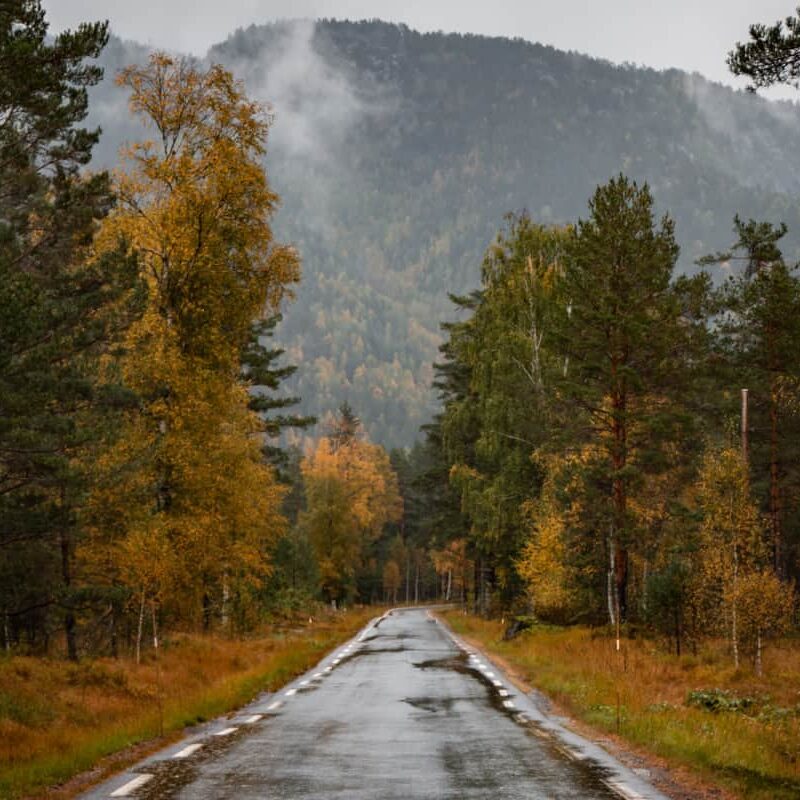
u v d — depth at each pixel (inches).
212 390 1209.4
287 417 2058.3
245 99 1275.8
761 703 899.4
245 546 1406.3
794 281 1785.2
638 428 1520.7
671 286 1588.3
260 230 1275.8
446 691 886.4
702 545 1347.2
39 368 808.9
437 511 2962.6
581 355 1558.8
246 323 1295.5
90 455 988.6
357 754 528.4
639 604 1647.4
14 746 579.8
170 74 1266.0
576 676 974.4
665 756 530.0
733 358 1822.1
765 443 1801.2
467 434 2204.7
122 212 1222.9
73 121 868.6
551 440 1600.6
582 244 1568.7
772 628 1363.2
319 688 920.9
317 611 2923.2
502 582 2306.8
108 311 946.1
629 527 1472.7
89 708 748.6
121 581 1078.4
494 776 460.4
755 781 456.4
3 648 1131.9
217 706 750.5
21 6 815.7
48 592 1037.8
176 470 1168.2
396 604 5629.9
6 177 933.8
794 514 1900.8
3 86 798.5
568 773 470.6
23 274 780.0
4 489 928.3
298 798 406.9
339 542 3946.9
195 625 1531.7
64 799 410.6
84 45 831.1
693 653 1304.1
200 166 1229.1
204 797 409.4
